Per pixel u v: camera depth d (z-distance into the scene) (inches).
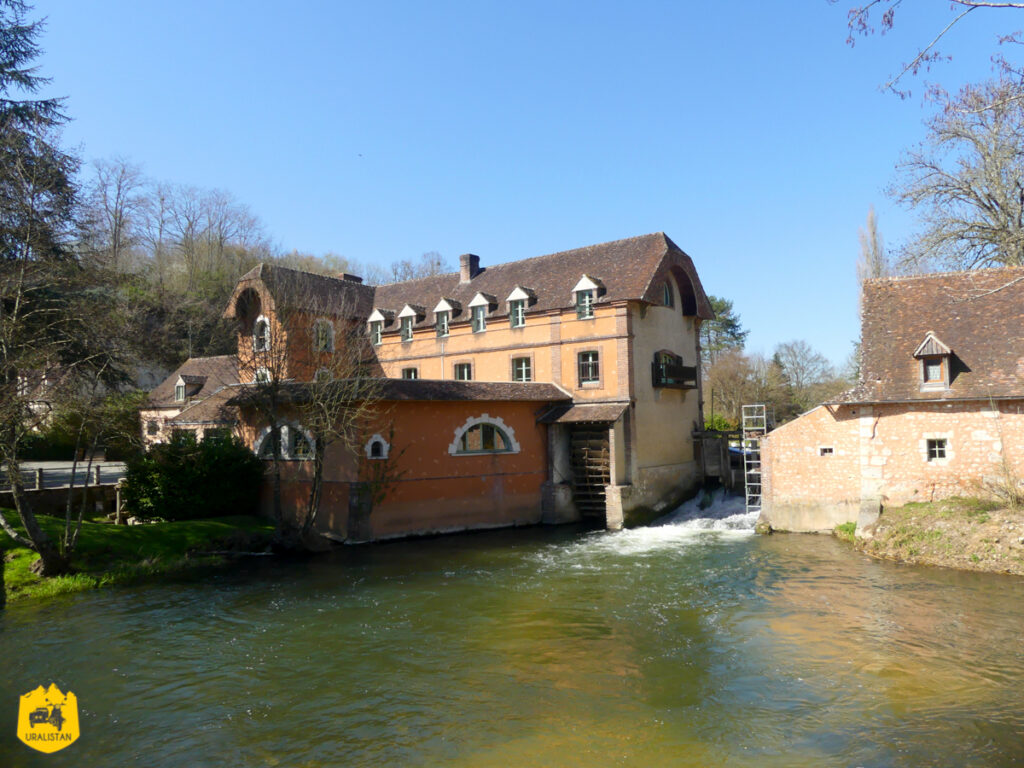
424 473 932.0
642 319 1122.7
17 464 652.7
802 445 897.5
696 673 420.2
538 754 319.9
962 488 781.9
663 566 731.4
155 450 888.3
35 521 644.7
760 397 2092.8
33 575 642.8
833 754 314.7
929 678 400.8
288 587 652.1
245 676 426.9
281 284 1202.6
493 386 1031.0
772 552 787.4
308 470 919.0
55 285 796.6
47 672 435.5
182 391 1534.2
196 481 887.1
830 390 2252.7
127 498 881.5
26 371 647.8
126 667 443.2
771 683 401.1
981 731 333.1
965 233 1070.4
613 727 347.3
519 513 1029.2
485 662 446.9
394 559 782.5
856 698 376.2
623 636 496.1
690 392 1285.7
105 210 1961.1
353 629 519.8
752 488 1205.7
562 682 409.7
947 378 799.1
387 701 385.7
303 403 872.3
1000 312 842.8
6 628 526.0
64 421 698.2
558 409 1086.4
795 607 560.1
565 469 1098.1
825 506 879.7
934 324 864.3
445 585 655.1
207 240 2257.6
